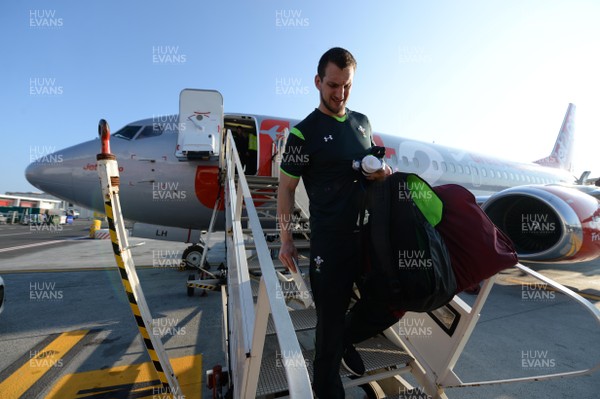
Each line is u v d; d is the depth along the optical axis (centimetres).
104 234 1941
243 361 137
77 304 467
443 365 205
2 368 276
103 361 288
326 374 135
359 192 139
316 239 139
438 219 144
